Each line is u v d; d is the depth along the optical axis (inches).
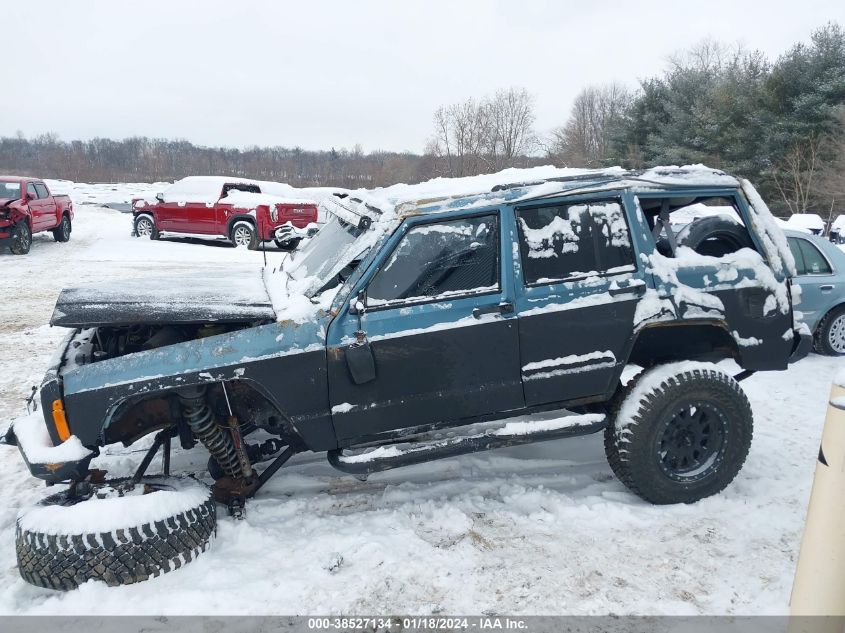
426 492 165.9
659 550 139.1
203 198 735.7
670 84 1374.3
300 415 143.9
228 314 140.8
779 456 184.9
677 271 155.7
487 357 147.7
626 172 164.9
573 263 152.8
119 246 715.4
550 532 146.5
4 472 183.3
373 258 144.6
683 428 156.8
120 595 123.5
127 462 187.0
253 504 158.2
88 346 157.5
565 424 154.0
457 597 124.7
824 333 294.5
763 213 164.6
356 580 129.4
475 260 149.2
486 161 1603.1
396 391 146.1
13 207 623.5
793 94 1054.4
